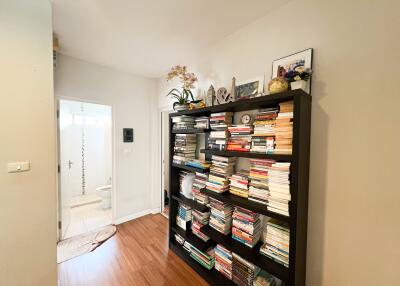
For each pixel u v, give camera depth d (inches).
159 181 133.3
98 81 104.7
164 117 135.3
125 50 89.3
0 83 51.4
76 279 69.8
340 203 48.9
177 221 91.4
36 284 57.0
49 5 58.2
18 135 54.0
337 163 49.2
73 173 161.2
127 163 118.2
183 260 80.8
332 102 49.6
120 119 114.3
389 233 42.1
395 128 41.0
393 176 41.5
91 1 57.5
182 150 85.8
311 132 53.2
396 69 40.6
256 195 58.6
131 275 72.3
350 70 46.6
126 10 61.8
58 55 91.1
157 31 74.3
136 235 101.5
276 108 54.9
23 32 54.4
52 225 59.8
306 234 53.8
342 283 48.8
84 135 166.6
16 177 53.8
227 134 67.3
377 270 43.8
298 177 46.7
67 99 95.3
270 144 54.1
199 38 79.0
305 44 54.4
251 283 59.5
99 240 95.4
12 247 53.5
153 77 126.6
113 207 113.3
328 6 49.8
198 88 92.0
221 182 68.7
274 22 61.8
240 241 64.5
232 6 60.0
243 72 71.8
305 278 54.6
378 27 42.6
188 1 57.7
